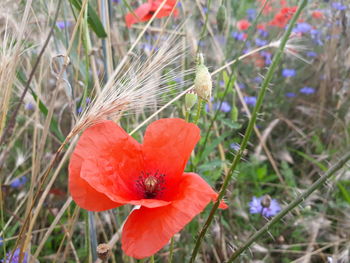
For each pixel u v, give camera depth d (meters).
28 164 0.27
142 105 0.14
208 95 0.14
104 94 0.14
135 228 0.12
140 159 0.14
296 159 0.33
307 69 0.40
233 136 0.30
